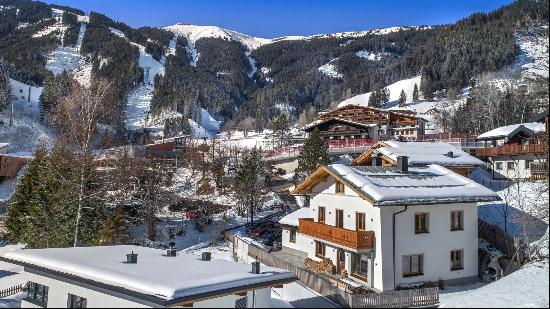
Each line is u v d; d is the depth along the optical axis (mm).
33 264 21656
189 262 22453
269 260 32656
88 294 19625
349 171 30266
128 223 45156
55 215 36312
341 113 89312
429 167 35844
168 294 16781
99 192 36000
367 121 86125
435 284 28250
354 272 30609
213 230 50438
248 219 53531
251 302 20234
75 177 35000
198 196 59938
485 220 35938
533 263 27609
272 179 68000
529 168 47156
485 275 30062
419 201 27781
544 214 30328
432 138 68438
